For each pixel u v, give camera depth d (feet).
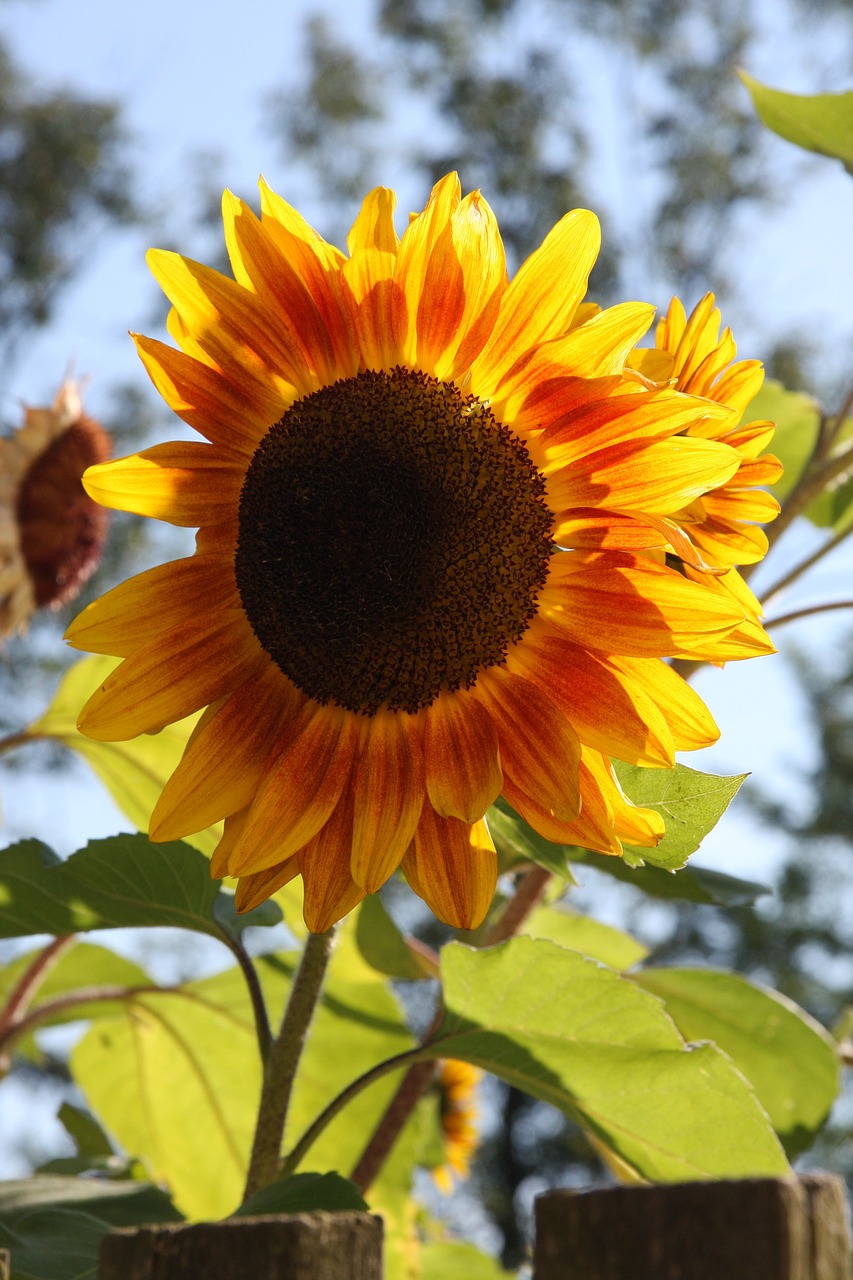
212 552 2.40
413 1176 2.86
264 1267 1.72
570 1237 1.73
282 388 2.39
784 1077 2.87
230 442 2.39
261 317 2.34
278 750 2.38
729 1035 2.90
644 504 2.28
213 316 2.34
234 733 2.37
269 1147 2.28
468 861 2.29
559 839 2.25
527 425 2.36
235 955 2.42
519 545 2.35
